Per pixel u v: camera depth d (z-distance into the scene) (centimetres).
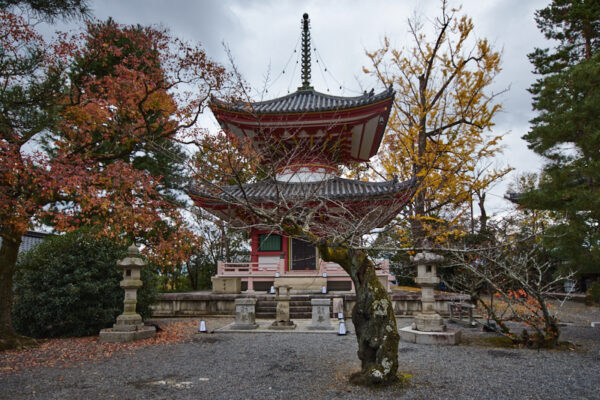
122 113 1209
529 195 1248
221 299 1728
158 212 1167
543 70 2491
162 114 1235
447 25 1758
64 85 859
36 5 816
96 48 1130
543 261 1511
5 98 736
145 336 1172
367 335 684
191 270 3023
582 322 1498
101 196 962
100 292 1220
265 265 2042
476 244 1559
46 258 1208
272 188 2025
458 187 1711
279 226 698
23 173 841
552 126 1204
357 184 2039
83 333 1204
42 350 1010
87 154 1066
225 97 1213
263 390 670
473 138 1706
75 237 1249
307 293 1802
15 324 1173
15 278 1213
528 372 767
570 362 849
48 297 1145
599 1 2098
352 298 1673
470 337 1171
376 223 868
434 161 1566
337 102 2183
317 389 667
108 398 646
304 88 2441
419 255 1167
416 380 710
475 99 1719
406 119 1964
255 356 932
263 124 1808
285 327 1316
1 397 656
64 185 848
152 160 2175
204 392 666
